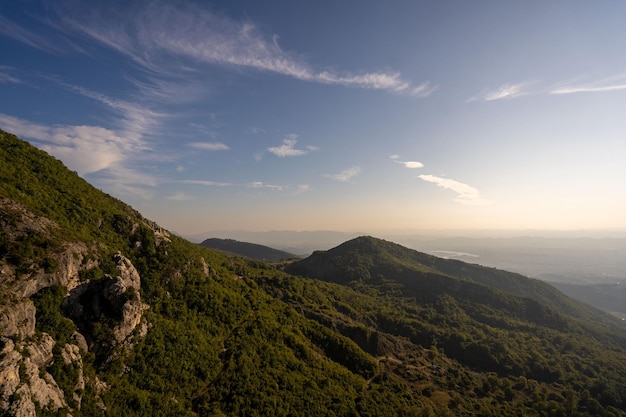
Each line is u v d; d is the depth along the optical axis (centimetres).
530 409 10275
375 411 7494
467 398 10294
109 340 5166
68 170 8781
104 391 4688
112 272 5978
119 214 7925
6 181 6034
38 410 3416
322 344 9681
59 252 5088
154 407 5056
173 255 8225
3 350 3303
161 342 6031
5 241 4662
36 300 4488
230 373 6575
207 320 7519
